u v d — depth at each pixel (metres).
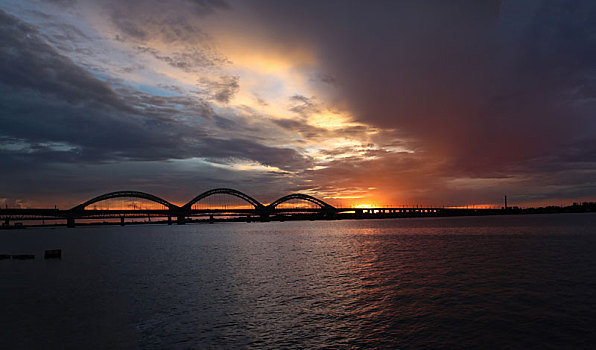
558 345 16.00
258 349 15.98
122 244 83.56
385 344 16.30
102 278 34.06
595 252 48.97
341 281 30.73
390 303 22.95
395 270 36.03
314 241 81.81
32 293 27.44
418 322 19.16
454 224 182.38
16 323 19.94
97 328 18.94
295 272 36.22
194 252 60.19
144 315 21.27
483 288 26.73
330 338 17.12
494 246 59.56
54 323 19.89
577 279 29.81
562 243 62.81
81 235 143.62
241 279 32.62
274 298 24.98
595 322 18.83
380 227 169.00
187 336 17.70
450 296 24.45
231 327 18.92
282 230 160.88
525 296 24.17
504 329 17.97
